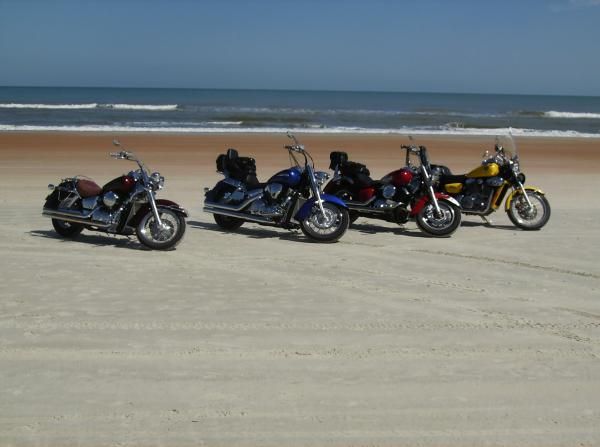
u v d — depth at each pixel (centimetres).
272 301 641
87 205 870
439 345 536
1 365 482
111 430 395
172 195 1324
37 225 991
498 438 393
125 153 836
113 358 498
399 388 457
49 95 11031
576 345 540
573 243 943
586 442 390
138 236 845
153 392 444
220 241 923
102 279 703
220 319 586
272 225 952
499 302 652
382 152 2261
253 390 450
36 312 593
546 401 441
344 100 10675
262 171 1725
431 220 980
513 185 1067
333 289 688
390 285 707
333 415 417
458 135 3192
